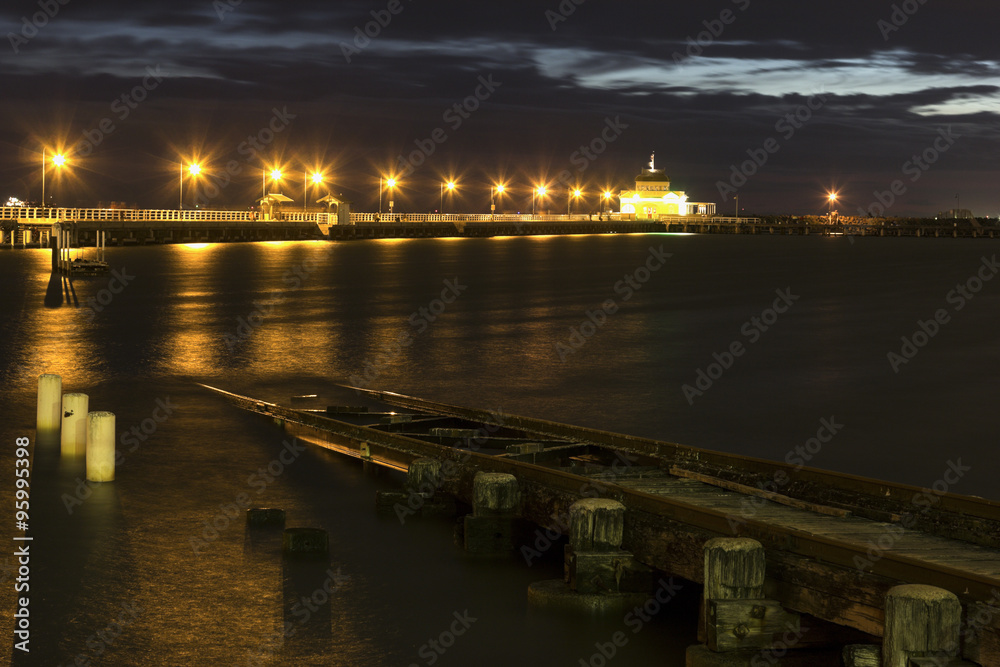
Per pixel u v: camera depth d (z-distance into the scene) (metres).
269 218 111.69
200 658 9.10
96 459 14.46
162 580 10.86
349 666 9.06
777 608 8.65
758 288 60.03
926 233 193.50
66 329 33.16
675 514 10.26
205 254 81.25
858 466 17.67
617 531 10.52
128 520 12.80
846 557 8.50
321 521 13.15
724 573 8.70
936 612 7.30
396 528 12.96
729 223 182.38
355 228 119.44
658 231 175.62
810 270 79.06
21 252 76.81
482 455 13.32
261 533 12.55
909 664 7.32
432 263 77.31
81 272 54.88
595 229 161.75
